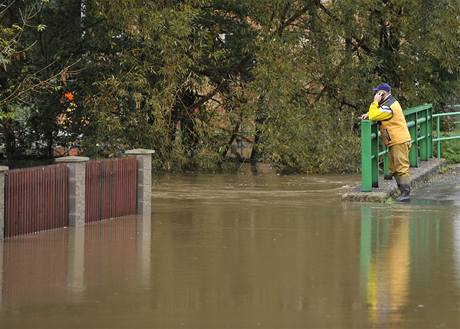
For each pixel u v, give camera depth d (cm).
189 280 1226
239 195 2202
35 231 1622
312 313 1056
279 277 1248
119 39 2731
